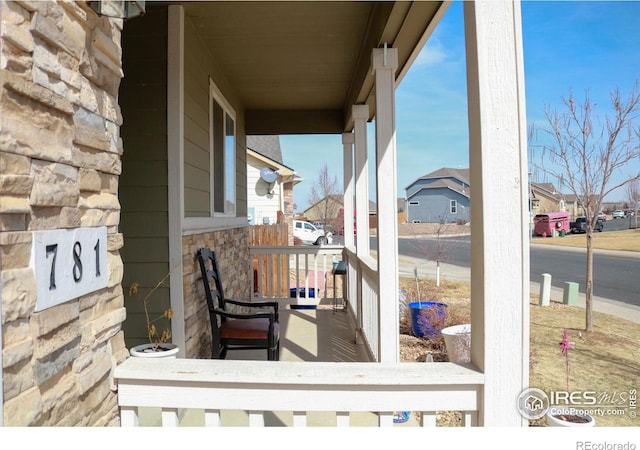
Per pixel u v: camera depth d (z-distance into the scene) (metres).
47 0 1.08
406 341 5.17
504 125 1.46
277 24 3.38
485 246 1.44
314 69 4.48
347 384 1.39
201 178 3.66
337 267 6.19
